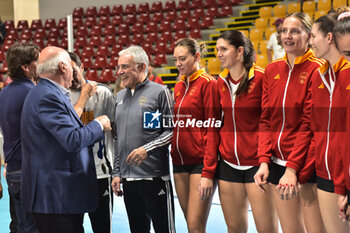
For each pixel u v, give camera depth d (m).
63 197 1.99
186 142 2.50
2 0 14.98
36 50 2.47
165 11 12.97
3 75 11.40
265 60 8.79
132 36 12.55
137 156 2.31
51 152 1.98
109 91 2.75
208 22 11.70
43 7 14.57
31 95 2.01
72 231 2.05
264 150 2.17
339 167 1.79
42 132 1.97
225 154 2.37
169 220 2.48
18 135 2.43
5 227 4.06
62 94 2.02
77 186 2.04
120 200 5.05
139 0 13.59
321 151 1.90
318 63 2.02
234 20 11.71
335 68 1.80
